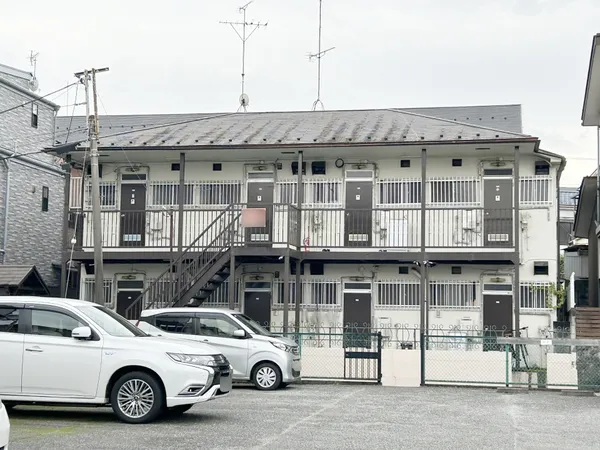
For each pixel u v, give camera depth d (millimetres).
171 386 12016
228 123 28266
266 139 25047
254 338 18531
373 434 11734
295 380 18875
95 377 12086
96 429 11578
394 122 26984
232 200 26500
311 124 27453
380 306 25438
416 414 14219
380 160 25859
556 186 25094
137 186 27000
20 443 10336
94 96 22250
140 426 11914
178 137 26000
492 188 25250
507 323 24750
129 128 32375
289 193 26203
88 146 25156
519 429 12586
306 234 25531
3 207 28516
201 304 25000
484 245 24375
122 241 26250
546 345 19188
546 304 24547
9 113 28812
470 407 15500
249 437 11141
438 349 20609
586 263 31250
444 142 23469
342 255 24531
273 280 26031
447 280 25188
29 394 12148
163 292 24188
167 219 26328
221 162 26688
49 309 12500
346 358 20656
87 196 27234
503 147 23922
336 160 26016
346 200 25859
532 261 24766
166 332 18625
